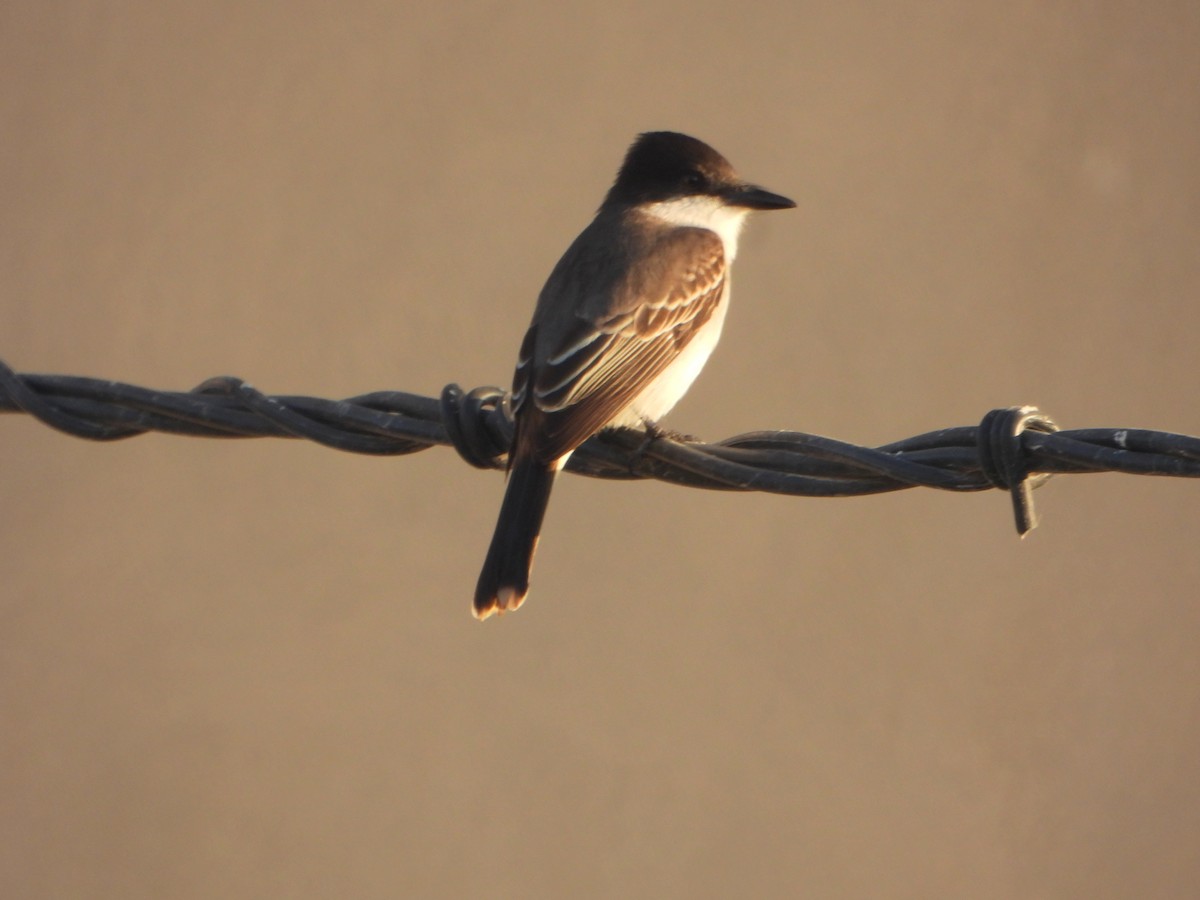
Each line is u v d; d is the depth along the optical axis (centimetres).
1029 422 627
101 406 800
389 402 759
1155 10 1460
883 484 659
